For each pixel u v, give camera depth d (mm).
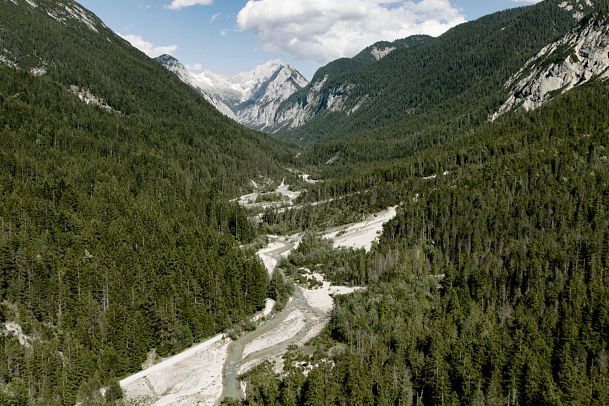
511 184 196000
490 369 101688
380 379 99188
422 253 166125
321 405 93438
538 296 124188
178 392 111188
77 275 133000
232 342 134250
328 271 177000
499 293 135125
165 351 128625
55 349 113312
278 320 145125
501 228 168875
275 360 119750
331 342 125188
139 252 155000
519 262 143000
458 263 154875
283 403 96750
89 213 170125
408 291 141750
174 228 185625
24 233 137375
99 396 106250
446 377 99062
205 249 171250
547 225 162750
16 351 107750
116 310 125375
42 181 182500
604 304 112688
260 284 153250
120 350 119750
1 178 174125
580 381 96250
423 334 115500
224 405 103875
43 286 124250
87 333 119688
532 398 95000
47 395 103562
